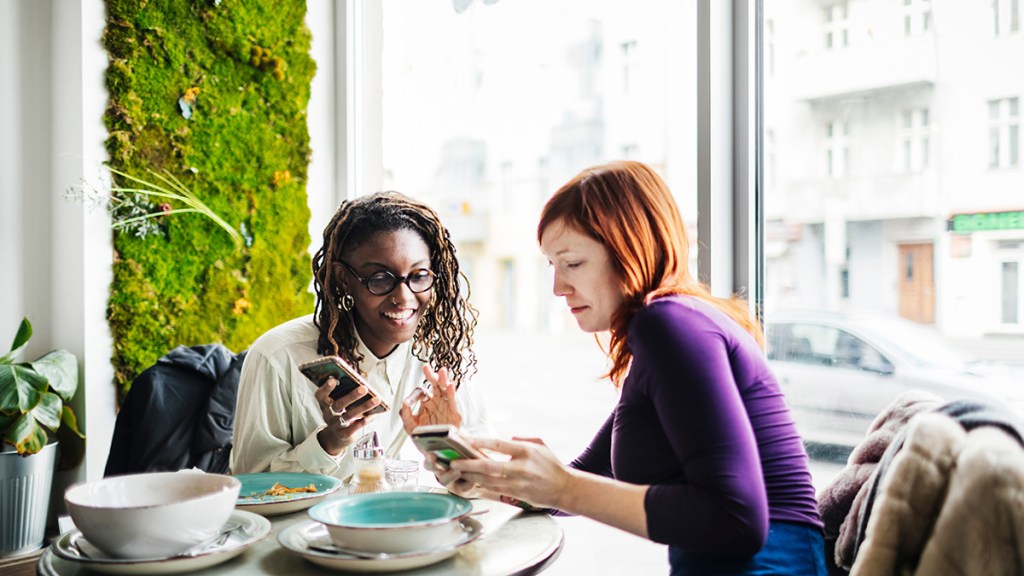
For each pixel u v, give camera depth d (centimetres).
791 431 118
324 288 177
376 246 171
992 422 124
